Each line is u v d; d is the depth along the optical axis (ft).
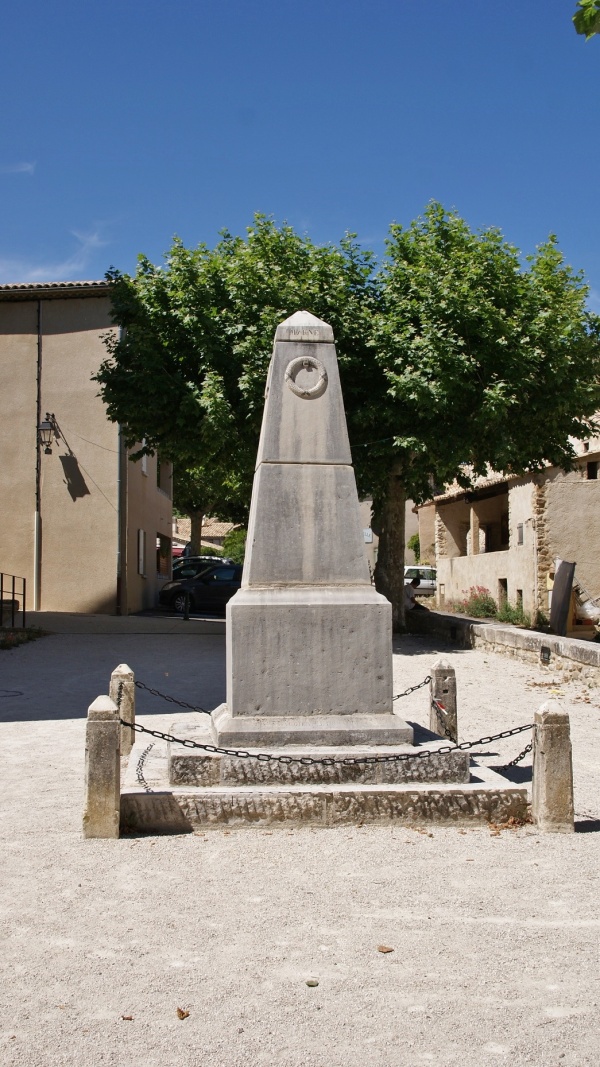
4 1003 10.85
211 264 58.75
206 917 13.39
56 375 78.28
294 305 55.31
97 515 77.41
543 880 14.98
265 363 53.57
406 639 62.90
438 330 53.57
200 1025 10.37
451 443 55.93
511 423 58.29
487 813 18.03
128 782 18.83
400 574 65.67
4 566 77.00
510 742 28.09
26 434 78.02
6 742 27.73
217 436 54.65
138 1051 9.85
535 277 59.67
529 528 78.43
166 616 82.07
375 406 55.36
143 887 14.57
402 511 65.77
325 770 18.43
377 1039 10.10
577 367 59.26
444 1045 10.00
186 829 17.46
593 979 11.56
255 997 11.02
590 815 19.26
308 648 19.52
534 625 74.90
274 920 13.29
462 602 98.89
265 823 17.62
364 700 19.56
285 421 20.67
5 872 15.30
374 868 15.43
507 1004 10.91
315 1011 10.69
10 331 78.64
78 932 12.89
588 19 14.03
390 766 18.58
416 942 12.59
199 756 18.39
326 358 21.04
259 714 19.29
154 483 95.04
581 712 34.09
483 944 12.55
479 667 47.55
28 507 77.56
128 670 26.66
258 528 20.10
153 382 57.00
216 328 57.00
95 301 78.38
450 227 59.31
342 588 19.99
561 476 76.95
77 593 77.10
